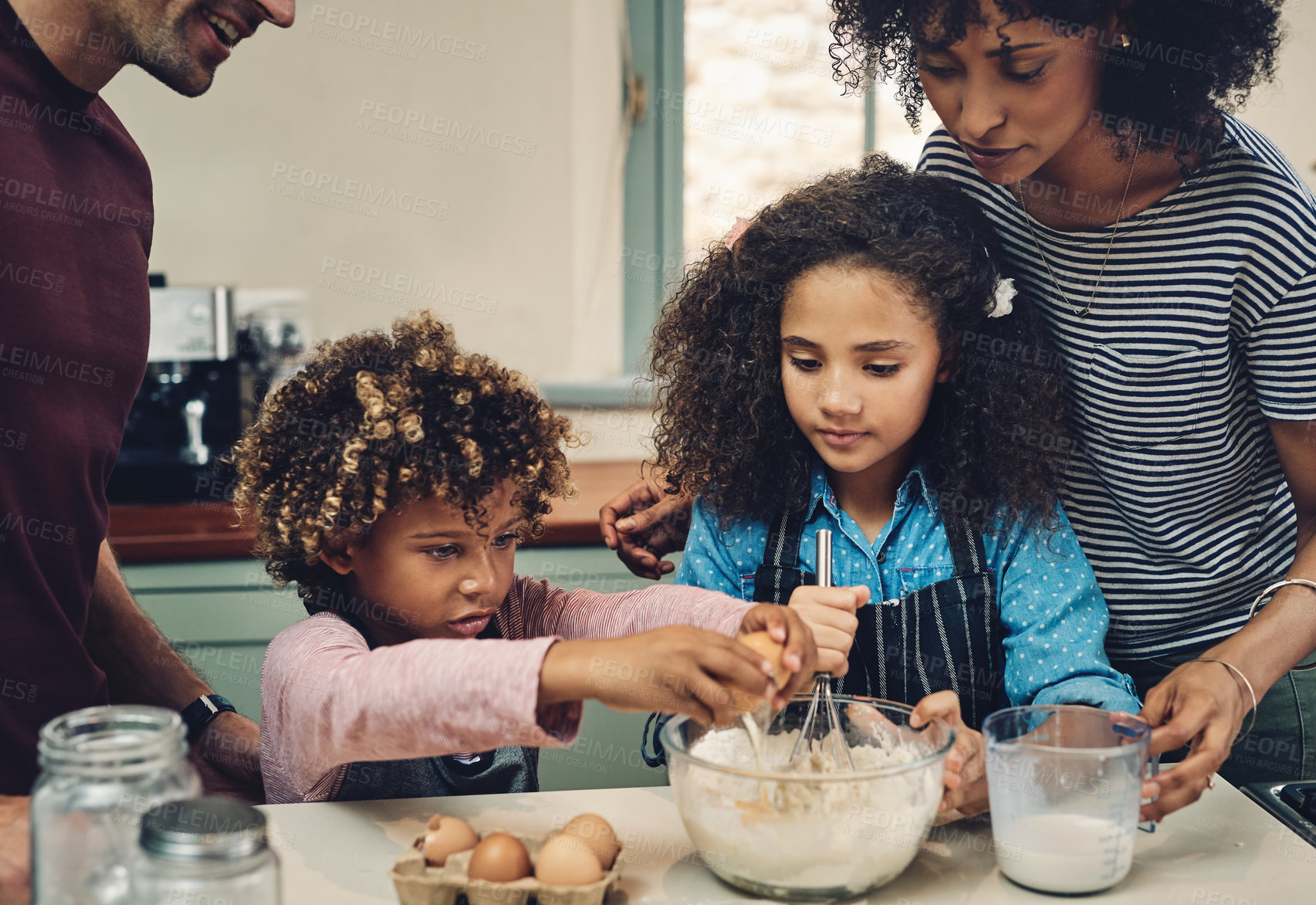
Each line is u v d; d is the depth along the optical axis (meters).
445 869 0.71
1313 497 1.06
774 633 0.76
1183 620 1.13
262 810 0.84
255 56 2.29
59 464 0.99
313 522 0.93
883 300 0.91
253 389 2.07
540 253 2.41
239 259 2.35
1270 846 0.80
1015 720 0.77
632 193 2.44
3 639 0.96
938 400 1.05
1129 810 0.72
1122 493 1.09
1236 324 1.01
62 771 0.55
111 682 1.15
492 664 0.75
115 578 1.15
